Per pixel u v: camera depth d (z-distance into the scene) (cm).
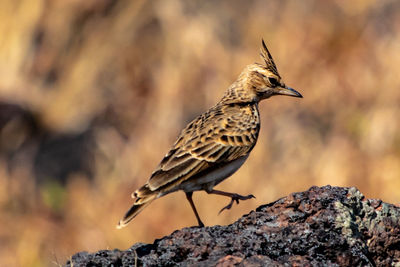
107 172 1545
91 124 1752
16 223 1475
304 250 784
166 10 1809
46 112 1789
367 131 1555
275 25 1770
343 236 790
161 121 1612
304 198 810
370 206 822
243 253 770
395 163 1466
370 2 1786
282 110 1617
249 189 1383
